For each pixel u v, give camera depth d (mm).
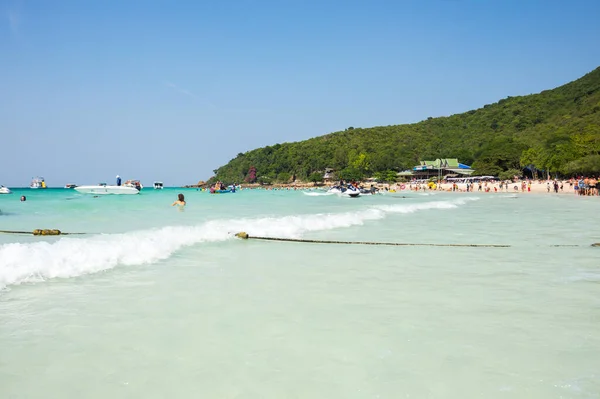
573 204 36156
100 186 49562
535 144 119375
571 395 3713
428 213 25000
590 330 5277
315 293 6957
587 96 151750
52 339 4895
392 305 6309
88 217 18859
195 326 5344
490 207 31531
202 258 9984
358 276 8266
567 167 85125
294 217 18141
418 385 3875
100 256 8961
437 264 9555
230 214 21672
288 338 4973
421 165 136750
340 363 4324
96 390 3775
